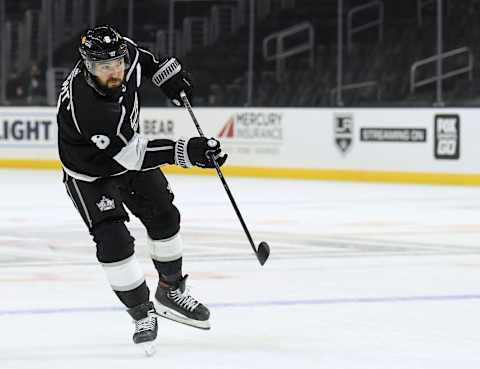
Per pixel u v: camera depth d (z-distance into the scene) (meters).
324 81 38.34
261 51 39.28
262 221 21.86
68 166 9.65
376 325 11.16
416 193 28.80
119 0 41.28
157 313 10.59
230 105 39.56
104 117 8.99
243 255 16.88
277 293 13.29
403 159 32.53
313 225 21.16
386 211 23.98
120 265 9.71
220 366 9.27
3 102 41.28
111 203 9.73
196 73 40.09
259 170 35.09
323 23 38.81
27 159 38.72
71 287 13.78
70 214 23.25
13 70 41.66
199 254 16.98
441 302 12.63
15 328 11.04
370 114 33.06
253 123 35.12
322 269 15.40
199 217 22.56
